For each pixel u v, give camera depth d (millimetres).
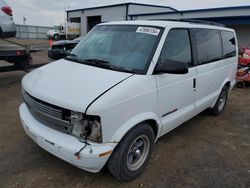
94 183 2922
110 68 2996
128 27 3551
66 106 2420
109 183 2936
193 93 3865
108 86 2584
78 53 3672
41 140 2664
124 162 2744
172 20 3785
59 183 2896
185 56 3600
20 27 40062
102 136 2422
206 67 4148
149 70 2910
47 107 2605
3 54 6738
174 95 3355
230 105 6520
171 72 2914
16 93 6480
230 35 5355
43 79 2979
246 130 4805
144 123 2973
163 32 3229
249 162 3600
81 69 3068
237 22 17359
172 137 4297
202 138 4328
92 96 2438
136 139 2869
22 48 7449
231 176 3225
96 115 2344
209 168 3381
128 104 2609
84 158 2365
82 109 2338
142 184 2959
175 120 3521
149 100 2889
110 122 2453
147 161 3168
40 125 2777
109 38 3559
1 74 8859
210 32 4398
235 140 4324
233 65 5492
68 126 2486
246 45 17922
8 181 2893
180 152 3773
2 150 3557
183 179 3100
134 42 3266
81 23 35750
